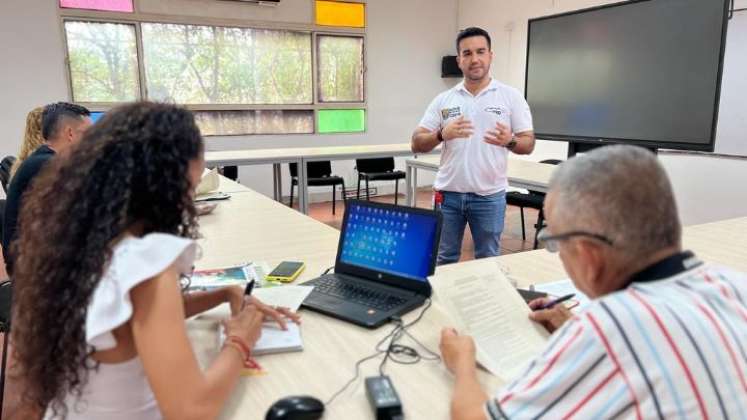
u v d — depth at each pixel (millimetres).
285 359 1071
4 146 5102
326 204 6555
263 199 2893
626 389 610
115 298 743
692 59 3234
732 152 4043
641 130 3582
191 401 756
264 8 5957
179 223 871
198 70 5793
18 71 5035
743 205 4016
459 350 982
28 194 878
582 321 663
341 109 6633
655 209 651
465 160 2611
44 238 795
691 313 636
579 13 3875
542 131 4332
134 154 803
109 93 5445
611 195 658
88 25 5230
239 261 1765
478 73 2580
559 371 654
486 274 1227
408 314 1282
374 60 6699
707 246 1911
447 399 926
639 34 3498
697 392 604
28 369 821
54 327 775
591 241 676
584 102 3936
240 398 934
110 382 812
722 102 4066
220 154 4508
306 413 847
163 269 761
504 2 6270
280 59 6176
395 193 6523
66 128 2105
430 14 6934
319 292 1381
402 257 1396
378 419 859
